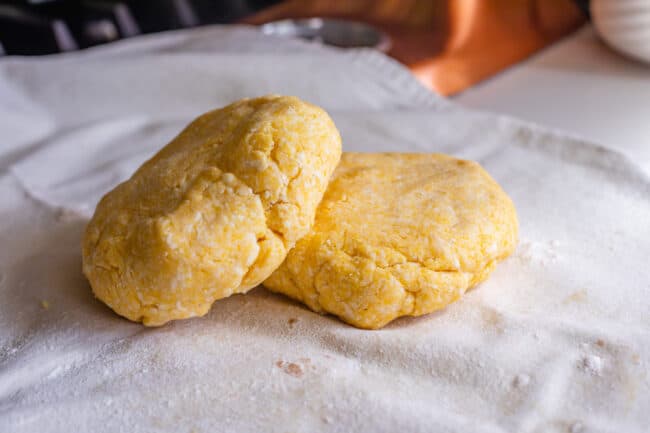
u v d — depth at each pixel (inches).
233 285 14.8
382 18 29.0
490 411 14.2
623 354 14.8
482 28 27.0
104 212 16.1
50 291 16.5
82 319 15.9
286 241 15.1
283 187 14.9
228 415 14.2
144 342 15.4
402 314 15.5
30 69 24.0
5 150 22.1
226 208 14.7
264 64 24.4
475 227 15.7
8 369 15.1
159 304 14.9
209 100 24.0
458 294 15.5
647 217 18.1
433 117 22.2
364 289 15.2
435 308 15.4
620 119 23.0
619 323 15.6
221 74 24.1
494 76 26.4
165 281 14.6
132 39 27.3
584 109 23.7
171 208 15.0
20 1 31.3
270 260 14.9
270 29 28.8
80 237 18.1
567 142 20.6
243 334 15.5
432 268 15.3
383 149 21.2
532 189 19.3
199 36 27.3
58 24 32.1
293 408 14.3
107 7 32.7
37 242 18.0
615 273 16.7
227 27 28.0
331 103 23.7
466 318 15.7
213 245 14.6
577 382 14.5
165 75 24.2
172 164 15.9
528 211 18.6
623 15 24.6
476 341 15.1
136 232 15.0
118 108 23.7
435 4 27.2
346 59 24.6
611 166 19.7
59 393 14.7
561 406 14.2
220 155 15.4
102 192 19.9
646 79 24.9
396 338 15.2
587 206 18.6
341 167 17.5
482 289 16.3
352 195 16.4
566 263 17.0
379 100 23.8
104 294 15.5
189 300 14.8
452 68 26.0
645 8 24.1
